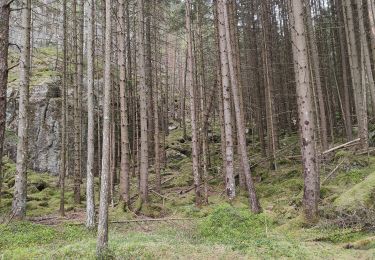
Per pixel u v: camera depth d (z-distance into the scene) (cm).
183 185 2206
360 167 1578
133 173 2431
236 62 1831
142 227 1327
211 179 2228
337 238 945
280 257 806
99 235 786
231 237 1047
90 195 1256
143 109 1692
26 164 1413
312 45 1948
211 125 3347
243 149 1345
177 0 2825
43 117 2619
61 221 1406
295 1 1156
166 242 966
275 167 2095
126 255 803
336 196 1255
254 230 1102
